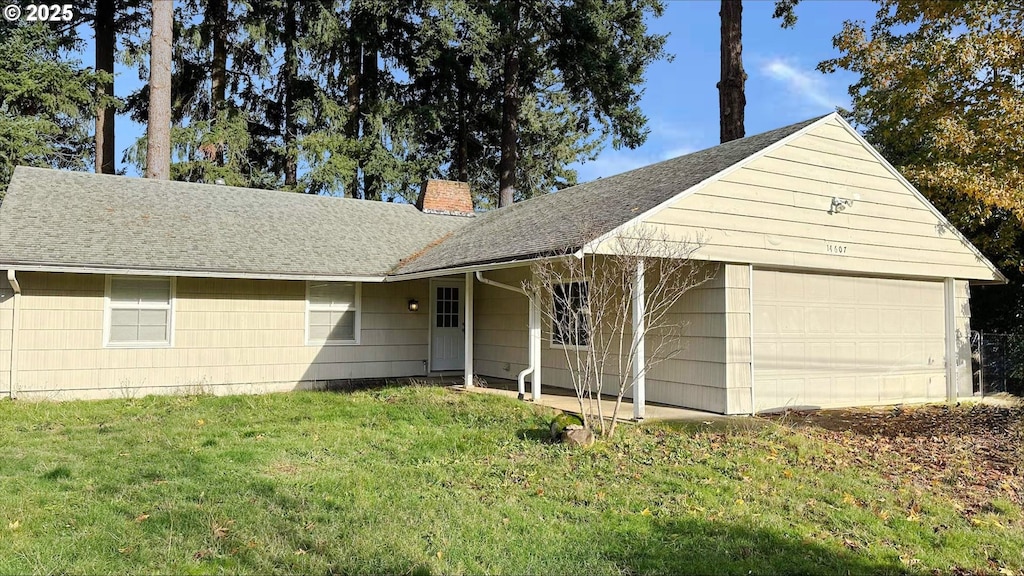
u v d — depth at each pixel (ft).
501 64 82.94
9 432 26.18
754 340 32.78
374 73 83.61
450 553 14.24
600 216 32.32
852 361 36.73
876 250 36.96
